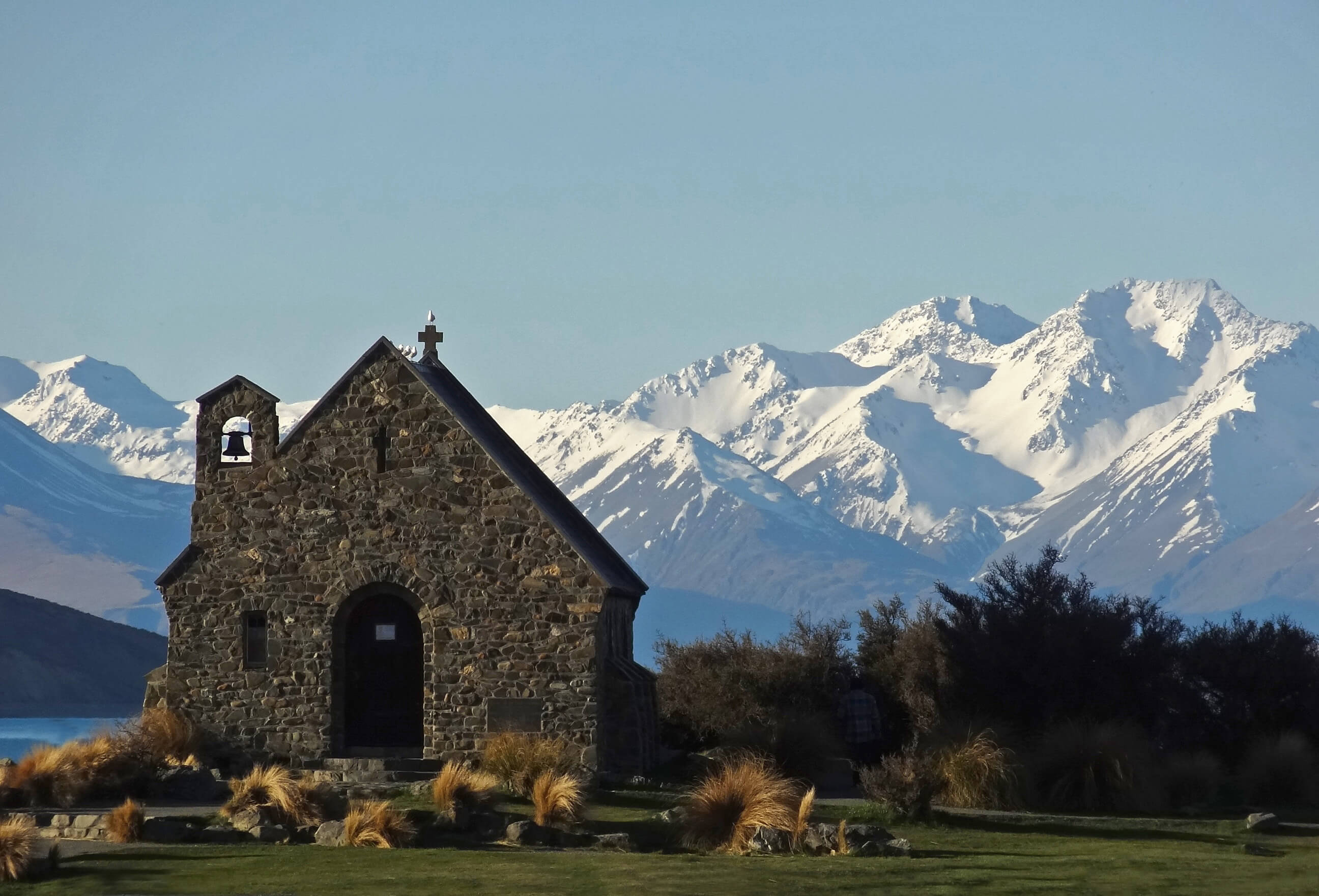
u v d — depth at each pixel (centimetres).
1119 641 8781
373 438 8675
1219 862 5688
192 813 6906
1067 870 5466
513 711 8300
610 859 5619
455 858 5612
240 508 8819
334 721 8581
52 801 7362
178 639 8794
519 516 8444
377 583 8594
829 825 6294
